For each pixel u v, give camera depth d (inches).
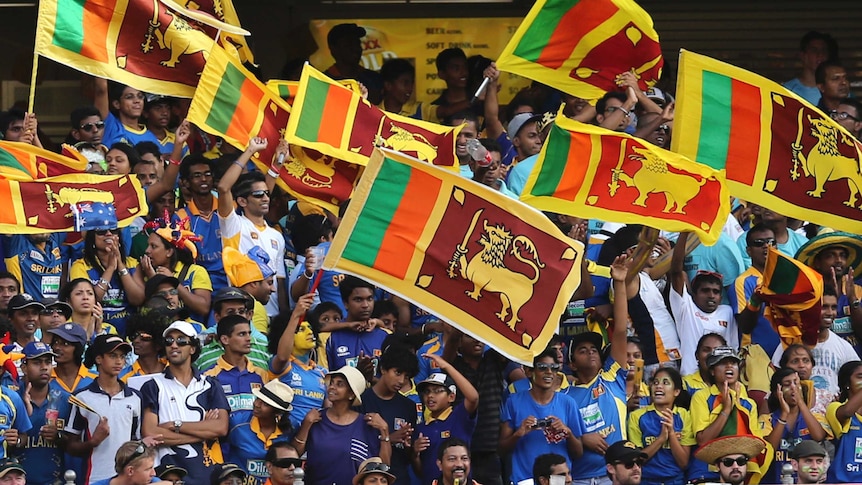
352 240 1625.2
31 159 1894.7
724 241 2062.0
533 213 1649.9
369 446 1713.8
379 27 2578.7
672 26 2620.6
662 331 1963.6
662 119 2096.5
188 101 2267.5
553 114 2219.5
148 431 1658.5
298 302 1782.7
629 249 1877.5
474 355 1819.6
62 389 1690.5
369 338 1878.7
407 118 1955.0
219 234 1993.1
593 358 1817.2
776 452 1843.0
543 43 1952.5
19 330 1752.0
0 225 1833.2
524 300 1649.9
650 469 1815.9
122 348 1668.3
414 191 1632.6
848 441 1875.0
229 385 1734.7
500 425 1788.9
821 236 2028.8
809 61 2527.1
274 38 2573.8
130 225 1963.6
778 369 1872.5
